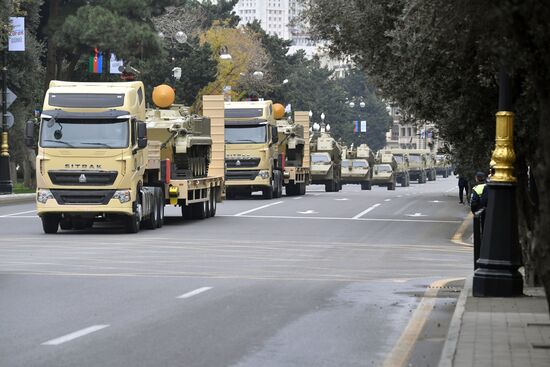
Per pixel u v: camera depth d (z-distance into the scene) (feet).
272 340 108.68
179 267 192.34
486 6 86.74
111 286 159.63
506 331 108.88
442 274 185.68
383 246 250.16
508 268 141.08
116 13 517.55
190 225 315.58
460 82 197.26
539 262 79.10
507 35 86.33
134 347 103.50
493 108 194.49
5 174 468.34
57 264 195.83
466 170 368.07
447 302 142.61
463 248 249.14
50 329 115.14
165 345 104.88
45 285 160.56
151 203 294.66
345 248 241.96
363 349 103.65
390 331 115.65
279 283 166.50
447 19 116.98
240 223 325.21
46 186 273.75
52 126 274.98
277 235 278.67
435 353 101.55
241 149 470.39
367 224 326.85
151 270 186.29
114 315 127.03
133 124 278.46
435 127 257.55
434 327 118.93
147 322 121.19
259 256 217.97
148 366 93.20
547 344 99.30
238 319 124.36
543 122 80.38
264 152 470.39
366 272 187.73
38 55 543.39
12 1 422.00
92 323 120.06
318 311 132.36
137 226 281.74
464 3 94.58
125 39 508.53
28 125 280.72
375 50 246.06
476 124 203.41
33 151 572.92
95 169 272.72
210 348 103.24
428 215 377.71
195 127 349.82
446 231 302.86
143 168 287.89
